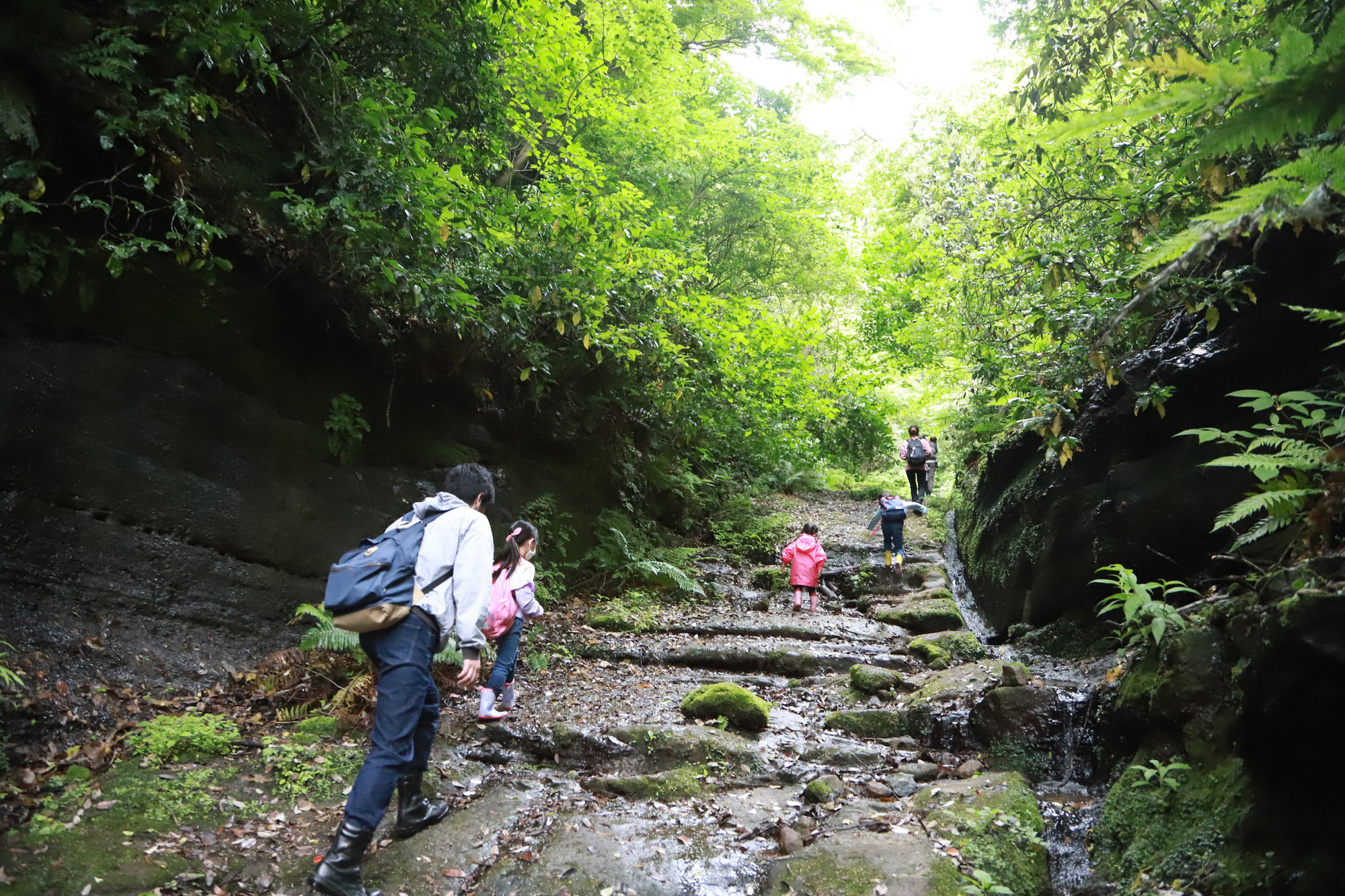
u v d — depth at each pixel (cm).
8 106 407
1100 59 606
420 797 379
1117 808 399
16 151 429
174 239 497
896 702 605
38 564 431
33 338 446
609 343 764
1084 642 698
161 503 490
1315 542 373
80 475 455
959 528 1152
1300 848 307
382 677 341
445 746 474
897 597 975
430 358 724
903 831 388
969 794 427
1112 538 669
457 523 361
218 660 491
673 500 1157
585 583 887
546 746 491
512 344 688
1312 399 402
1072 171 682
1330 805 305
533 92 830
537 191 748
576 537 895
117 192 481
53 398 449
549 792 439
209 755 411
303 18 514
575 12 1059
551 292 679
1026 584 807
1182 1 549
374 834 365
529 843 378
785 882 345
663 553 1012
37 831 326
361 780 322
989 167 855
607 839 382
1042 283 601
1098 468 704
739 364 1182
